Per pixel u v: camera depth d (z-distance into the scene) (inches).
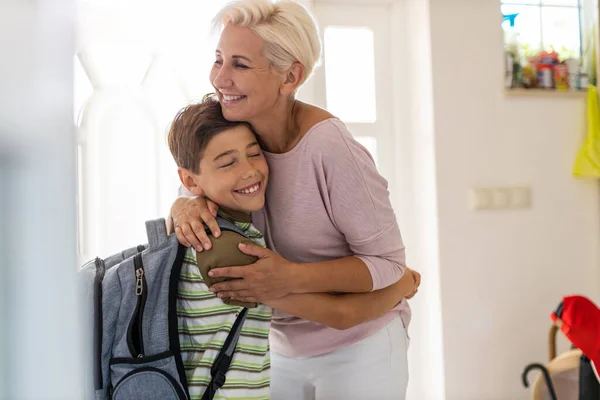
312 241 41.6
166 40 75.5
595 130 88.0
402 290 44.8
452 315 83.8
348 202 39.3
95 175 73.7
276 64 37.0
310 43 38.3
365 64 87.0
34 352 13.5
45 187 13.5
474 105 84.6
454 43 83.7
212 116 37.4
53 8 13.6
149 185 75.3
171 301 34.3
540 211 87.8
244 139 37.3
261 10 36.6
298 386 45.3
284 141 40.3
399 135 87.8
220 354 35.2
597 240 90.4
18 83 13.2
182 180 39.5
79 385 14.3
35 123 13.4
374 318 41.9
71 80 13.9
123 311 33.8
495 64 85.4
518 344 86.5
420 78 85.4
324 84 85.3
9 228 13.2
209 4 76.3
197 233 35.0
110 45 73.8
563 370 74.9
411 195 88.4
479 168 84.7
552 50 90.0
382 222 40.6
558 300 88.3
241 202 37.6
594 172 87.2
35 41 13.3
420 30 84.7
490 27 85.2
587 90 89.4
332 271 38.1
